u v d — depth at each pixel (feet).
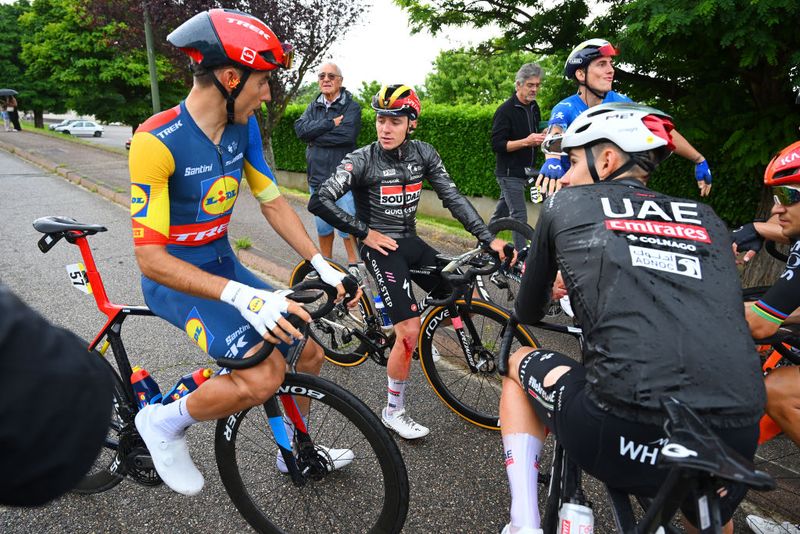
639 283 4.19
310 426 7.71
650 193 4.80
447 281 9.12
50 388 2.29
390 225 9.32
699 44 12.22
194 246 6.79
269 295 5.49
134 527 7.30
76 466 2.43
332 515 7.34
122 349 7.22
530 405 5.74
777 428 6.71
